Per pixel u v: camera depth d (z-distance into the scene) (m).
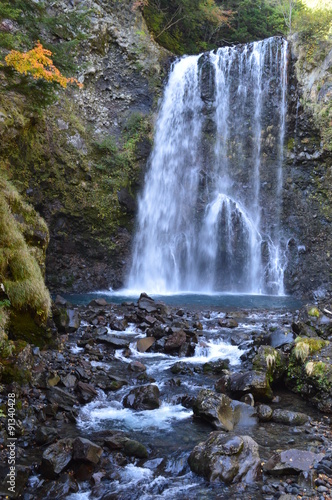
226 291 19.45
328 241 18.30
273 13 28.25
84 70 18.03
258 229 19.58
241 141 20.48
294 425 6.01
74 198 16.98
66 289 16.70
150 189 19.28
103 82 19.00
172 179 20.09
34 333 7.70
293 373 7.28
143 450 5.10
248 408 6.19
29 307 7.63
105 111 18.83
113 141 18.48
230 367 8.06
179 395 6.75
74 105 17.56
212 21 25.97
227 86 20.94
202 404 6.06
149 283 18.91
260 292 19.05
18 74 11.70
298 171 19.41
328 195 18.53
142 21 21.06
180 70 21.08
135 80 19.69
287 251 18.95
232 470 4.60
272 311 13.23
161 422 6.01
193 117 21.02
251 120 20.42
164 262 19.42
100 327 9.66
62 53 12.65
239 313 12.41
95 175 17.67
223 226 19.95
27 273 7.73
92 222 17.58
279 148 19.89
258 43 20.61
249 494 4.34
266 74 20.23
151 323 10.35
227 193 20.25
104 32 18.81
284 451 4.90
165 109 20.25
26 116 14.13
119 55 19.50
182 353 8.69
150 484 4.55
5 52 12.24
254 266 19.38
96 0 19.03
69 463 4.75
